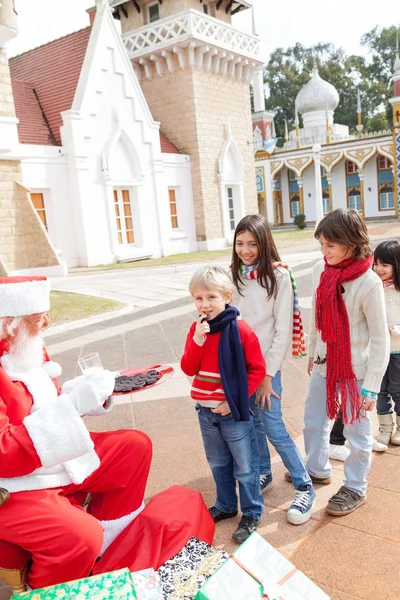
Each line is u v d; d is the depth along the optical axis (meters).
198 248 22.95
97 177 17.91
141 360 6.89
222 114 23.44
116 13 24.77
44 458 2.05
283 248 21.17
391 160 36.22
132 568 2.26
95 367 2.32
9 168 14.27
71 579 2.17
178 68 21.94
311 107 44.84
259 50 25.38
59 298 11.85
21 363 2.31
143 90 23.45
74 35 20.38
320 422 3.19
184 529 2.45
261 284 2.91
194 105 21.78
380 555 2.56
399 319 3.57
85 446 2.10
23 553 2.22
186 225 22.38
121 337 8.41
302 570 2.49
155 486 3.43
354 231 2.69
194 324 2.84
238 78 24.33
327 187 39.75
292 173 41.31
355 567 2.48
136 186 19.58
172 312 10.25
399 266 3.50
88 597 1.88
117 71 18.39
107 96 18.11
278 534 2.80
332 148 37.78
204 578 2.17
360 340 2.83
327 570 2.48
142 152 19.75
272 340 2.96
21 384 2.27
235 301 3.09
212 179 22.98
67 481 2.33
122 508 2.61
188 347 2.74
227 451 2.88
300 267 15.46
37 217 14.69
